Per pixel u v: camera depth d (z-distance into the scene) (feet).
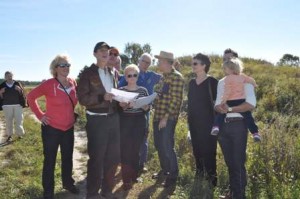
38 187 20.26
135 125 19.88
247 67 73.51
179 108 19.92
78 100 17.33
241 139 16.42
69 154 19.10
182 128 30.04
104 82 17.75
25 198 18.83
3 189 20.26
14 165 24.79
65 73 18.16
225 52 18.75
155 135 20.31
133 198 19.01
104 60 17.42
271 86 55.98
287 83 56.24
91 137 17.61
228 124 16.53
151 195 19.26
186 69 70.74
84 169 24.91
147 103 18.86
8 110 34.76
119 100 17.26
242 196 16.66
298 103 47.19
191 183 19.36
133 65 20.07
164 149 19.85
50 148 17.99
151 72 22.79
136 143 20.07
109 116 17.57
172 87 19.63
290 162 20.13
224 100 16.48
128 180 20.13
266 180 19.20
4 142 34.01
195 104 19.17
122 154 20.10
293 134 24.31
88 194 18.19
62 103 18.06
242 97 16.34
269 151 20.93
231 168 16.78
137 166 20.59
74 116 18.89
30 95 17.93
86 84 17.12
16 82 35.47
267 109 46.24
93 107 17.33
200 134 19.20
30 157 27.02
